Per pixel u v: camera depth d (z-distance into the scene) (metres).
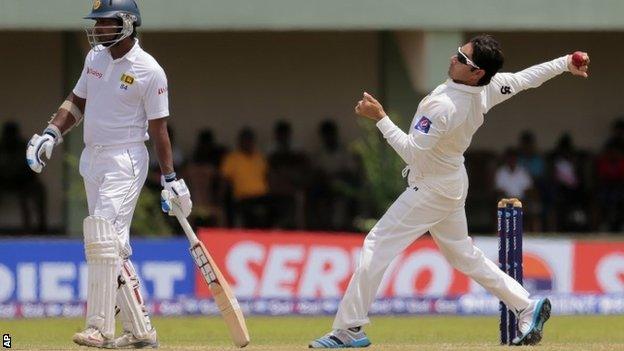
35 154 30.67
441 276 55.19
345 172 66.12
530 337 31.27
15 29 58.12
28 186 64.88
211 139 65.62
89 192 30.86
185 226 30.64
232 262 54.09
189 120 68.69
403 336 43.91
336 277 54.88
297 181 65.31
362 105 30.25
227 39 68.81
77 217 64.00
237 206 64.25
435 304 55.03
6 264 52.66
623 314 56.16
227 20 58.94
